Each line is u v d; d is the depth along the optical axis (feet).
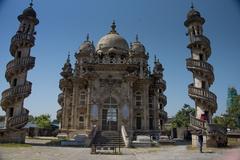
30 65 127.95
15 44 130.00
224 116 184.75
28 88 123.13
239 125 170.91
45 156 74.84
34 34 136.67
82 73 166.09
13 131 117.91
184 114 240.32
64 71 179.63
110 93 154.51
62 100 190.80
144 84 161.58
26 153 81.35
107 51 172.14
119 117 150.92
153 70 177.58
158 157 74.95
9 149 92.07
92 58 161.99
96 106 151.64
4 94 121.60
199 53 123.85
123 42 179.22
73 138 141.49
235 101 172.24
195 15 128.88
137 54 176.96
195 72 119.34
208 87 119.44
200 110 114.93
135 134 150.61
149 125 164.04
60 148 106.11
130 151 97.40
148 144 124.06
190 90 116.57
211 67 119.65
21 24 135.33
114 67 157.58
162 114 195.62
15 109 121.08
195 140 112.68
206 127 109.70
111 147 90.58
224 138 108.68
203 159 68.03
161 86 198.08
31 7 139.74
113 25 192.44
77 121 159.12
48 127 256.73
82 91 164.76
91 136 128.36
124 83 156.25
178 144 139.64
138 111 158.30
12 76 126.31
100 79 156.87
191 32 128.26
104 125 149.89
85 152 91.25
